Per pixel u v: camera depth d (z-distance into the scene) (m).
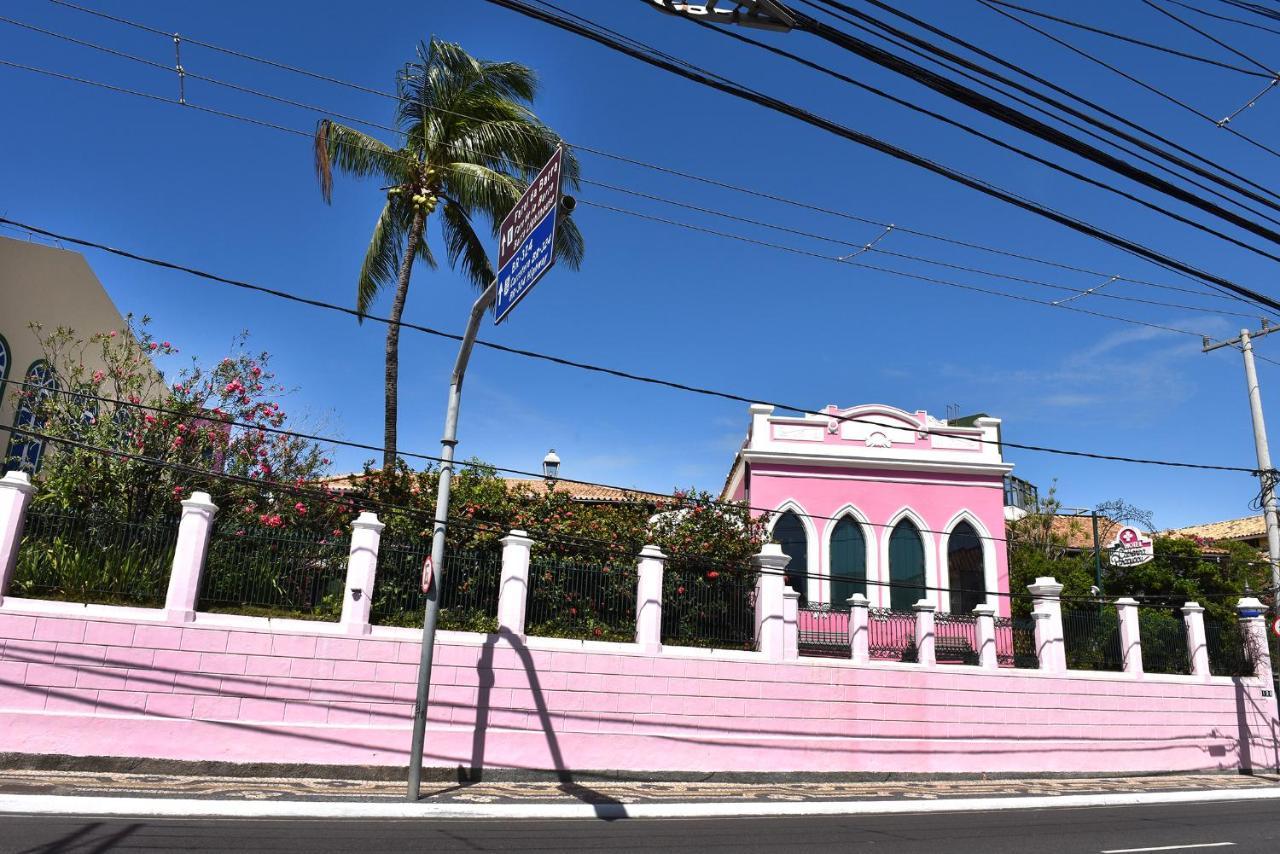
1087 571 23.42
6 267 16.78
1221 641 18.73
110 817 8.17
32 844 6.83
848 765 14.19
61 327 16.91
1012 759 15.41
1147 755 16.67
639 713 13.09
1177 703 17.28
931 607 15.68
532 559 14.48
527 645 12.74
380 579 13.43
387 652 11.98
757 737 13.73
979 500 20.25
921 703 14.99
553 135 18.28
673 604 14.80
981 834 9.83
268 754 11.10
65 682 10.42
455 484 15.71
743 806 11.07
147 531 11.99
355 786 10.91
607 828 9.38
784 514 19.86
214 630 11.16
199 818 8.54
